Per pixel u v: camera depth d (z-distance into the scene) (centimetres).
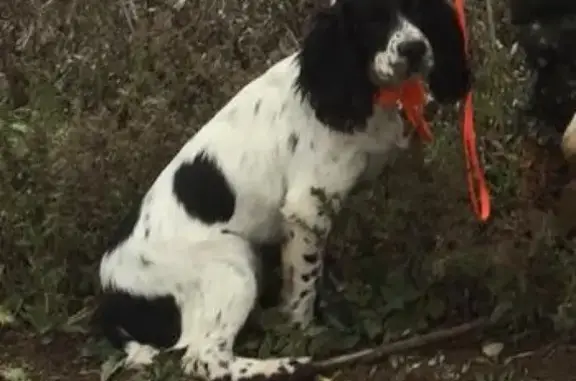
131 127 641
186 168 554
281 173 541
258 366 516
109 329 555
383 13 512
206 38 751
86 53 769
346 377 515
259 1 765
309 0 752
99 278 582
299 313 548
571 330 511
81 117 695
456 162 566
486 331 530
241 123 550
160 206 552
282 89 546
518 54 632
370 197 543
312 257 544
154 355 532
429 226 544
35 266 596
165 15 764
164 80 710
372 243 560
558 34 548
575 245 519
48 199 613
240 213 544
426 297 540
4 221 610
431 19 528
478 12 687
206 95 683
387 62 506
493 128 612
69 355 562
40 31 802
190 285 537
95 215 603
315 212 536
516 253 508
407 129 541
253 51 733
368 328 534
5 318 584
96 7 801
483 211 528
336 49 521
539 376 499
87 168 610
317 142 534
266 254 563
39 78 763
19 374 545
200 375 522
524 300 512
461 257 518
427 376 506
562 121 566
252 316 550
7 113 718
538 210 535
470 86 549
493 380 499
